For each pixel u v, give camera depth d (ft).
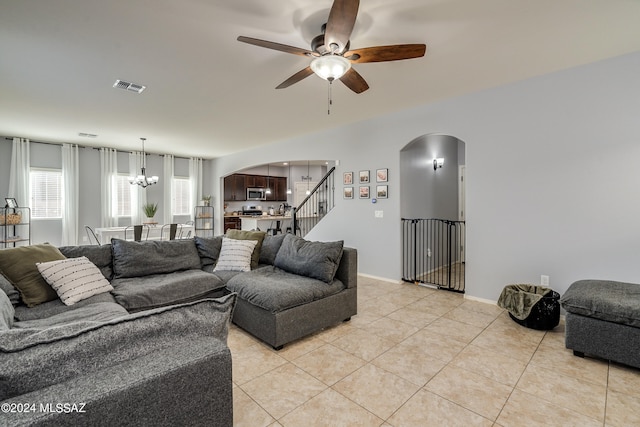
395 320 10.12
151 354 3.42
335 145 17.26
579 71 9.68
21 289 7.39
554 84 10.14
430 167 17.61
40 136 18.89
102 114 14.26
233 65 9.31
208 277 9.90
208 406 3.59
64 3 6.35
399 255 14.61
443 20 7.16
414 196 16.03
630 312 6.80
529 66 9.69
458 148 20.89
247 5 6.52
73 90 11.26
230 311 4.24
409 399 6.06
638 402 5.91
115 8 6.55
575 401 5.97
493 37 7.93
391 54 6.88
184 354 3.50
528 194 10.75
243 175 32.27
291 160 20.08
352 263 10.01
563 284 10.12
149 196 25.04
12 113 14.03
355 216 16.39
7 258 7.62
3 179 18.99
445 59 9.13
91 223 22.20
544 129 10.37
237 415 5.58
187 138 19.61
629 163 8.96
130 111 13.83
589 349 7.43
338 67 7.04
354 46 8.34
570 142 9.90
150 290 8.53
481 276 11.93
